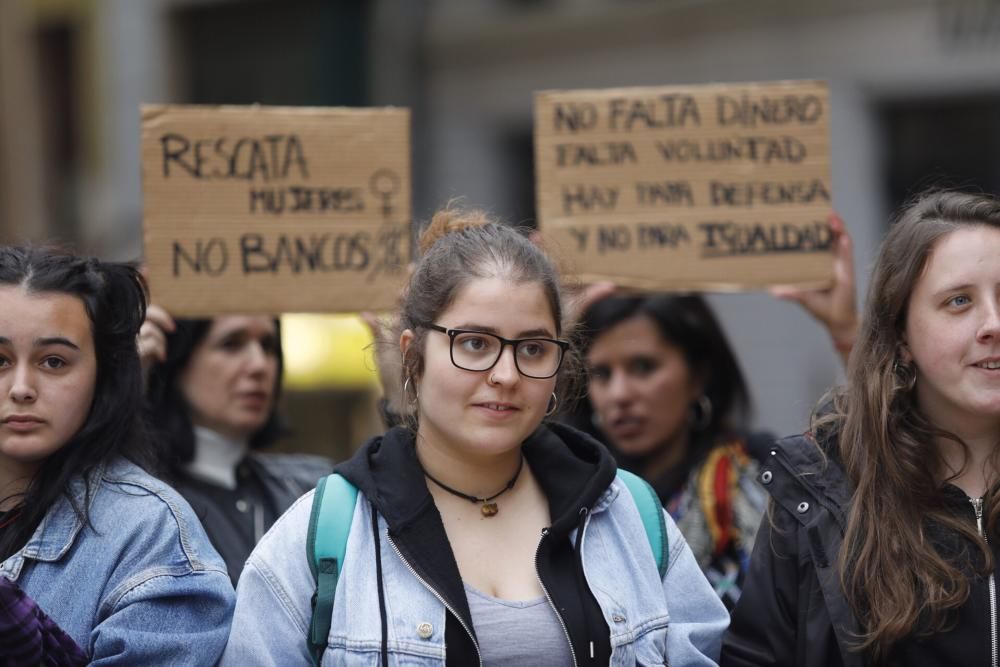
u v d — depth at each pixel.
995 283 3.94
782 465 4.26
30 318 4.21
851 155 12.76
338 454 10.97
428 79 16.25
